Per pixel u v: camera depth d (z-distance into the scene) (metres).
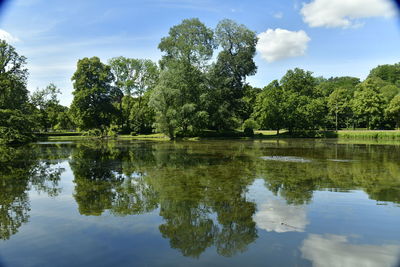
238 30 53.72
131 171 15.80
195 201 9.66
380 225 7.34
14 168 17.36
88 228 7.28
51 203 9.59
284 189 11.30
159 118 48.91
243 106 58.47
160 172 15.38
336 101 70.19
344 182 12.56
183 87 48.78
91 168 17.05
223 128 57.34
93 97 59.59
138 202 9.62
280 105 56.62
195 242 6.42
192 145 35.84
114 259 5.65
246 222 7.68
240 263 5.47
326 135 55.78
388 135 49.88
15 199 10.14
